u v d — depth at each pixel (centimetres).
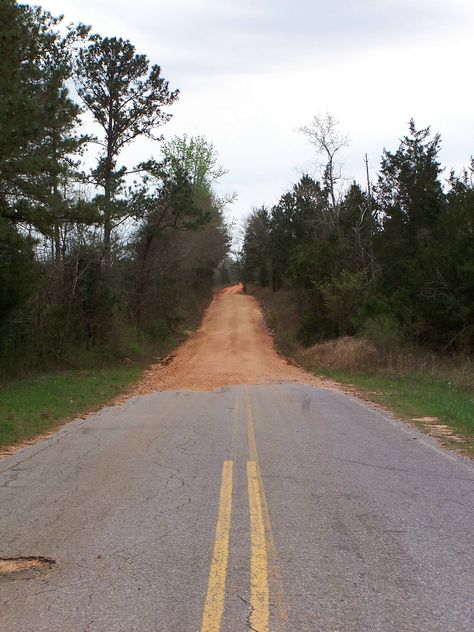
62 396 1659
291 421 1222
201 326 5328
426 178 4412
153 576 440
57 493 683
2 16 1677
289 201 6494
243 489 685
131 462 841
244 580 431
